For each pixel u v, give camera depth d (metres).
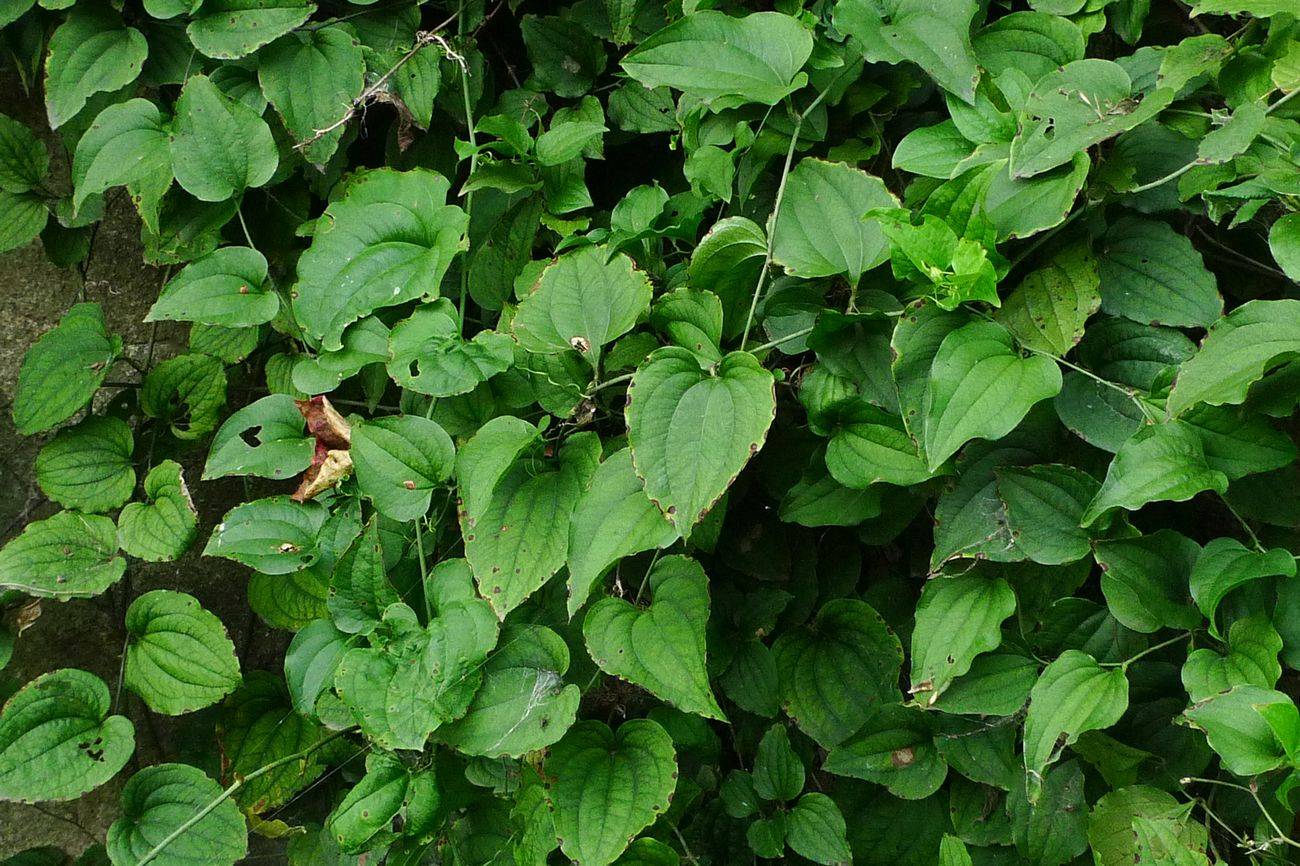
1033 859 1.99
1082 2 1.98
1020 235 1.94
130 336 2.18
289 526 2.04
